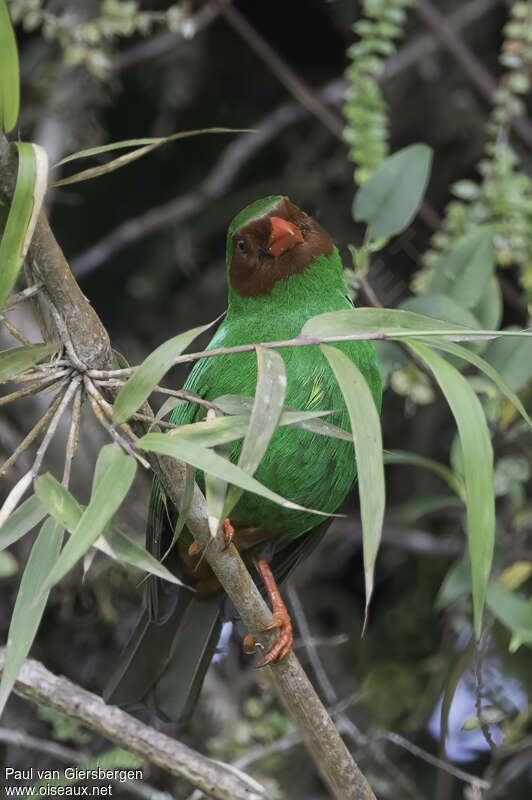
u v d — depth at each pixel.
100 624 8.79
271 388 3.53
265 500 6.03
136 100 10.22
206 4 9.03
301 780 8.49
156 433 3.47
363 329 3.72
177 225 9.77
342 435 3.62
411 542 9.45
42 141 9.15
